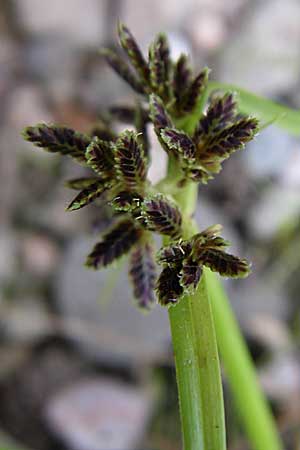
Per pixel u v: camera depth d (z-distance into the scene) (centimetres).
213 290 10
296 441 18
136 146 8
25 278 21
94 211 22
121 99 23
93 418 18
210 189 22
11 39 24
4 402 19
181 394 8
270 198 21
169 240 8
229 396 18
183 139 8
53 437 18
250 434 11
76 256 20
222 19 24
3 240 21
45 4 24
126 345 19
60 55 24
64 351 20
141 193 8
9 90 24
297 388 19
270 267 21
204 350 8
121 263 9
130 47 9
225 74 23
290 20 24
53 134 8
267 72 23
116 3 24
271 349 19
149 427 19
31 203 22
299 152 21
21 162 22
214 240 8
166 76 9
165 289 8
